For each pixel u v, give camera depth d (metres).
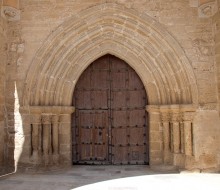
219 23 8.23
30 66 8.64
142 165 9.29
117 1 8.77
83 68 9.27
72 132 9.48
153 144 8.95
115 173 8.26
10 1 8.65
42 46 8.67
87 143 9.52
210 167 8.27
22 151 8.52
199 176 7.86
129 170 8.62
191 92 8.43
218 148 8.29
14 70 8.71
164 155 8.77
